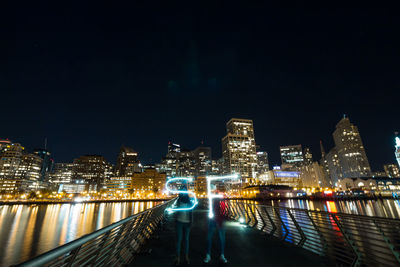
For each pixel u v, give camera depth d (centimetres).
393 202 13662
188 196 673
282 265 612
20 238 4216
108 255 525
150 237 1004
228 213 1833
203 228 1234
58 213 9125
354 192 17788
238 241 901
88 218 7212
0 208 12500
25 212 9750
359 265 574
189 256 707
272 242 879
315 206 11112
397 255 497
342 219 646
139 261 657
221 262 635
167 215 1764
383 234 537
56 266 302
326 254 697
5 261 2953
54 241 4009
